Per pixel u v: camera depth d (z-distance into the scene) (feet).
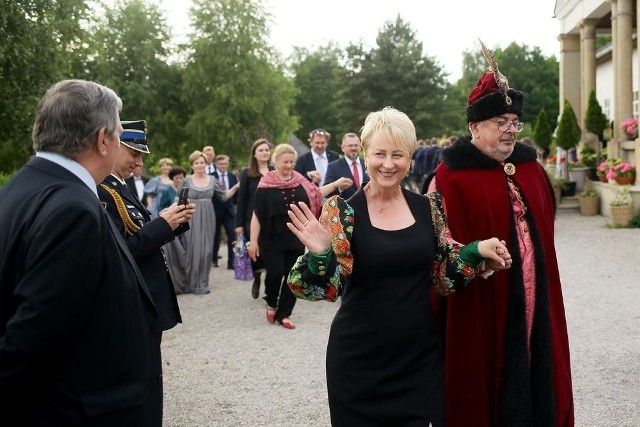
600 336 18.54
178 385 16.02
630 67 50.11
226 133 129.29
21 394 6.31
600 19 60.23
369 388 8.65
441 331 9.99
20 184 6.42
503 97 9.45
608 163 47.26
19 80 50.83
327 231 8.34
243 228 24.68
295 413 14.01
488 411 9.51
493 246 8.59
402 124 8.69
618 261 29.84
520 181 9.74
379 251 8.59
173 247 26.81
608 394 14.30
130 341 6.61
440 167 10.12
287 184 20.20
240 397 15.06
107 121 6.72
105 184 10.89
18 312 5.87
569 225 43.55
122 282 6.56
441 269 8.95
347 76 173.78
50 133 6.53
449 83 170.30
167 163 30.27
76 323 6.03
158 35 126.52
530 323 9.54
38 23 51.44
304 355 18.01
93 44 63.46
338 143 184.34
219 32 127.24
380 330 8.64
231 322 22.06
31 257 5.94
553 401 9.40
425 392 8.65
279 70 137.39
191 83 127.13
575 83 67.77
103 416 6.39
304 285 8.45
